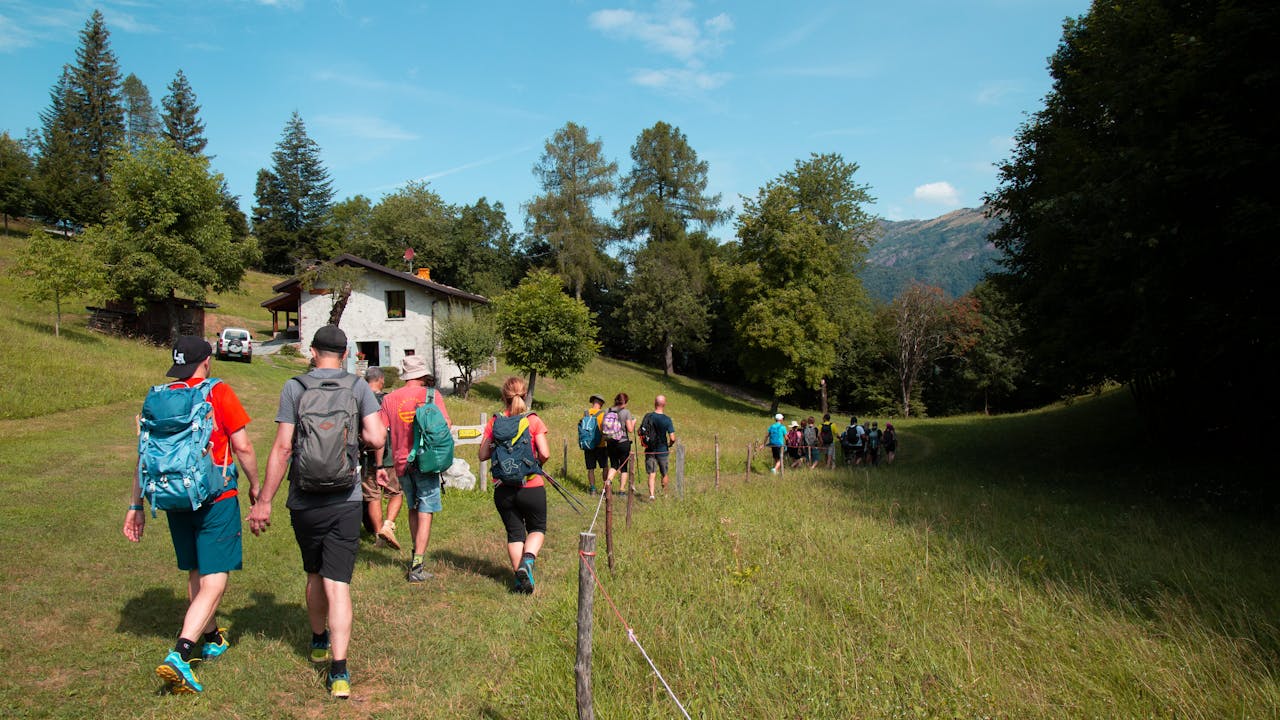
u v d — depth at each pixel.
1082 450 20.05
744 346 41.41
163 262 29.94
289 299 37.59
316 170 74.31
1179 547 7.73
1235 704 3.85
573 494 11.70
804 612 5.43
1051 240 14.34
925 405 53.88
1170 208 11.17
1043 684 4.17
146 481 3.70
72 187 51.84
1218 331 10.78
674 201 56.72
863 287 47.12
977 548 7.55
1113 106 12.70
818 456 20.81
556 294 32.12
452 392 33.97
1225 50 10.27
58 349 19.91
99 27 65.62
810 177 44.59
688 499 11.32
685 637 4.80
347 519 3.98
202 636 4.52
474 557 7.11
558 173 52.12
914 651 4.60
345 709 3.77
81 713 3.46
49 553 6.09
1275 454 14.48
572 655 4.54
